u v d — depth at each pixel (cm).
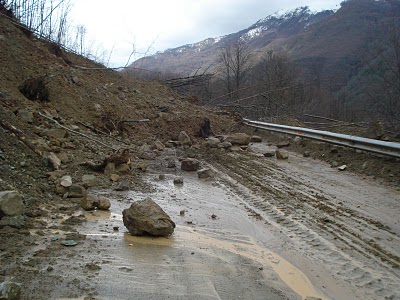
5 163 670
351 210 618
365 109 2689
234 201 695
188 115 1534
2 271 376
